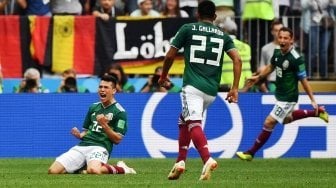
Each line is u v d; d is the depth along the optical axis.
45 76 42.84
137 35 43.22
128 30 43.12
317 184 25.03
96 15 43.38
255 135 40.47
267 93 40.44
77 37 42.97
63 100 40.19
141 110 40.09
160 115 40.12
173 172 25.86
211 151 40.38
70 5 44.75
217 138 40.31
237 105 40.38
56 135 40.19
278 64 36.06
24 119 40.16
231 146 40.47
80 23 42.94
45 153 40.25
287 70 35.97
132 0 45.06
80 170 30.03
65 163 29.69
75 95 40.16
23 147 40.16
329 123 40.75
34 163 36.25
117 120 29.92
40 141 40.19
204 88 25.33
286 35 35.66
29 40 42.75
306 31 44.09
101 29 43.03
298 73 35.94
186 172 30.81
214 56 25.56
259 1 43.38
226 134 40.34
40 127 40.12
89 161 29.58
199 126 25.23
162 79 26.28
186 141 26.38
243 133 40.47
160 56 43.22
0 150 40.09
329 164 36.25
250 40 43.56
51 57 42.81
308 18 44.06
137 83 43.09
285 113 36.34
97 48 43.00
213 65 25.61
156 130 40.16
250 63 43.47
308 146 40.72
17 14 44.62
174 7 44.91
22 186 24.16
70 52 42.94
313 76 44.16
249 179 27.38
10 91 42.56
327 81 43.97
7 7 44.72
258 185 24.39
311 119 40.66
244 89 41.66
